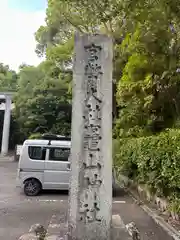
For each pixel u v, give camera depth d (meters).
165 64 7.94
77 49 4.73
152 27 6.50
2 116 31.39
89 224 4.36
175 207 6.52
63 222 6.13
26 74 23.36
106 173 4.48
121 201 9.53
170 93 8.89
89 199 4.41
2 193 10.58
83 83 4.66
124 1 5.98
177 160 6.01
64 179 10.26
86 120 4.57
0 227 6.28
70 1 6.63
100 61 4.71
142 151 8.16
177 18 6.15
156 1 5.82
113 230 4.73
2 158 26.23
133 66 8.84
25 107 22.83
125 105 11.73
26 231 5.99
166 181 6.88
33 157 10.36
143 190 9.86
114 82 12.54
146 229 6.20
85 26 9.27
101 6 6.32
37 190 10.22
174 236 5.68
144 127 11.00
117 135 14.37
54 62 17.97
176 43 7.14
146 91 9.15
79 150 4.51
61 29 16.67
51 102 21.75
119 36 10.10
